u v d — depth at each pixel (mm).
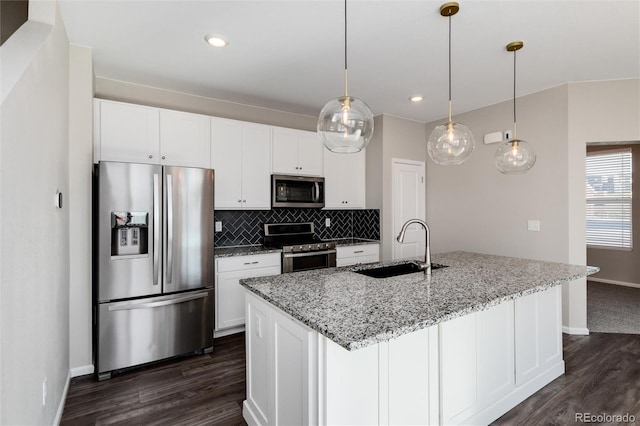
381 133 4477
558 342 2557
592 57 2824
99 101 2877
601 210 5699
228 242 3900
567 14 2182
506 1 2041
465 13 2172
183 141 3307
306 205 4117
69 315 2510
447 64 2949
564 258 3453
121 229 2607
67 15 2174
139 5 2080
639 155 5281
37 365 1552
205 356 2941
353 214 4945
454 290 1813
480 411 1971
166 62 2887
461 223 4445
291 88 3512
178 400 2244
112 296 2561
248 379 2004
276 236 4215
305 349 1427
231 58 2820
